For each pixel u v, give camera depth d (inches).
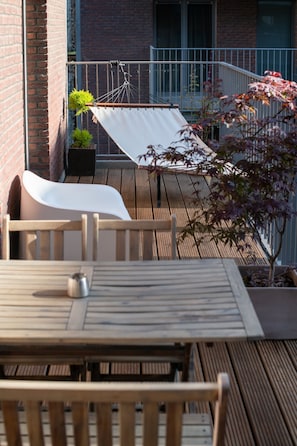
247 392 126.9
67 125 337.4
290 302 147.3
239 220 154.8
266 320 147.8
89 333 88.0
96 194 193.5
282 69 541.0
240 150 151.4
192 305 96.7
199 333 87.7
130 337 86.8
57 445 63.5
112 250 164.2
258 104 218.7
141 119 295.7
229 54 538.6
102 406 62.2
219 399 60.6
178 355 107.0
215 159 155.8
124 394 60.7
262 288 147.4
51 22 260.4
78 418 62.3
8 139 176.1
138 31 532.1
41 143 248.8
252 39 535.2
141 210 257.6
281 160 148.4
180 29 534.9
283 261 191.0
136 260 125.7
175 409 61.7
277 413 119.8
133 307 96.0
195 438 83.6
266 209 149.2
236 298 98.8
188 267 111.9
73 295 99.7
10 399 61.2
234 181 152.5
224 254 206.8
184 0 530.3
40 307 96.1
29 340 87.0
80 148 312.3
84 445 63.3
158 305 96.7
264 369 136.0
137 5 528.7
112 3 527.8
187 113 474.3
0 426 84.5
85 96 305.7
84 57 534.6
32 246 125.1
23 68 208.7
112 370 134.4
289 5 533.6
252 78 239.3
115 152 515.8
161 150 276.5
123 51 534.9
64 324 90.6
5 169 170.2
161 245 214.8
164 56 534.3
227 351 143.5
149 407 61.6
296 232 175.5
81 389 60.5
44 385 60.9
